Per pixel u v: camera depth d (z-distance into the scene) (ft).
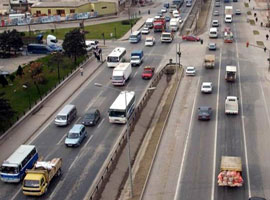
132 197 152.25
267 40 375.66
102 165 175.11
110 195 153.69
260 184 156.97
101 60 326.03
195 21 468.75
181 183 159.74
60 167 168.96
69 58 326.44
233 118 216.95
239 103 236.43
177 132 203.92
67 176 167.73
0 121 202.08
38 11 493.77
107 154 184.14
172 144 191.83
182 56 332.60
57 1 515.09
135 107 230.27
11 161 163.84
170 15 496.64
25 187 152.35
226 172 155.43
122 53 317.42
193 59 324.39
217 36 390.83
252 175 163.22
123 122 212.23
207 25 445.37
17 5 543.39
